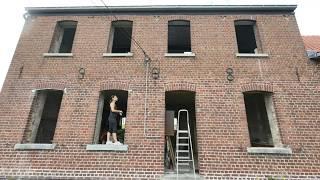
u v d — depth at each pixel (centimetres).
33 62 980
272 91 874
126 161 796
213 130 823
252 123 1133
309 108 847
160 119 850
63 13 1088
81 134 842
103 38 1017
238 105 856
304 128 818
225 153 792
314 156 779
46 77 944
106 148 814
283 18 1023
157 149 809
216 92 879
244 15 1032
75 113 873
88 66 955
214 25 1012
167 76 914
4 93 925
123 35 1216
